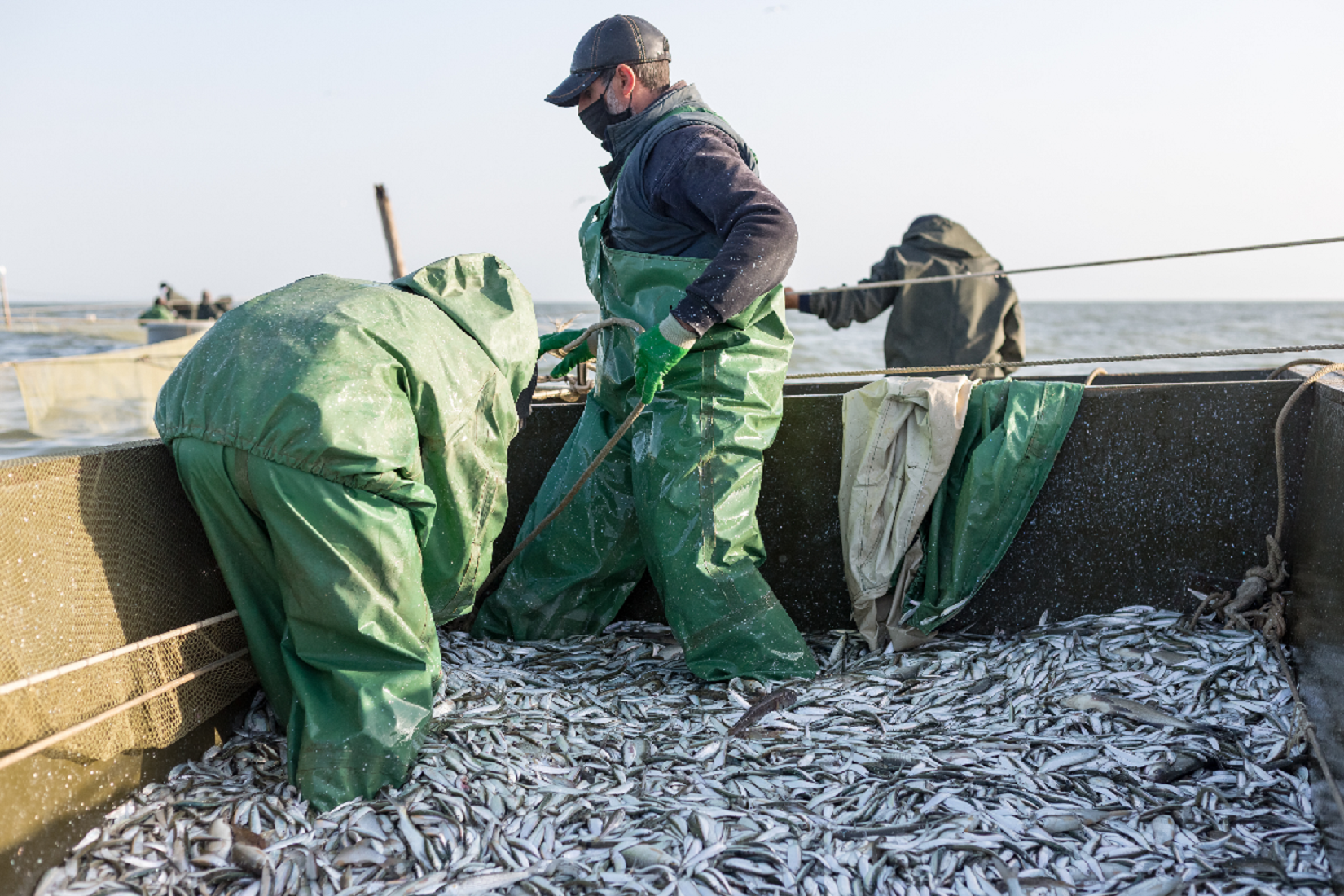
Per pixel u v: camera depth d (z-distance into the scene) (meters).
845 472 3.96
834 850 2.44
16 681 2.21
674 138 3.43
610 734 3.10
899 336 5.84
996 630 4.01
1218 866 2.34
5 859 2.14
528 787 2.71
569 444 4.03
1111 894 2.26
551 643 3.95
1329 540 2.95
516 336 3.05
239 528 2.67
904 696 3.45
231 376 2.59
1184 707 3.14
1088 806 2.61
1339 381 3.44
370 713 2.63
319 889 2.30
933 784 2.73
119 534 2.55
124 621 2.56
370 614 2.63
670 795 2.71
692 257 3.50
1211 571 3.80
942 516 3.91
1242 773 2.75
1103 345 37.66
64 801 2.33
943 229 5.83
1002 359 6.10
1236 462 3.74
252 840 2.43
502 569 3.98
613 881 2.31
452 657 3.70
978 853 2.40
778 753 2.98
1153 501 3.83
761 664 3.56
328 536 2.56
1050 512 3.91
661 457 3.54
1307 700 2.94
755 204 3.24
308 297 2.81
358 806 2.56
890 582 3.90
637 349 3.31
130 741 2.54
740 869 2.36
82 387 9.35
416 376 2.70
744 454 3.58
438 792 2.63
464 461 2.89
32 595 2.28
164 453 2.73
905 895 2.29
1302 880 2.30
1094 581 3.92
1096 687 3.32
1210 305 149.88
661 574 3.59
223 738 2.92
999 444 3.79
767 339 3.61
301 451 2.51
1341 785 2.36
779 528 4.14
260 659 2.82
